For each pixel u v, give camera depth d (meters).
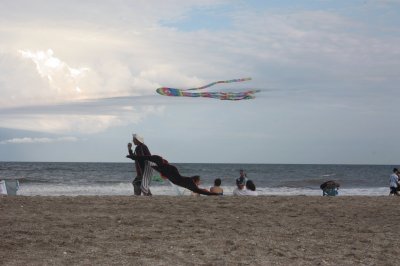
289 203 13.05
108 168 93.56
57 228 9.40
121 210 11.38
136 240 8.66
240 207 12.16
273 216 11.24
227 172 87.88
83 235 8.89
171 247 8.22
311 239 9.16
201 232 9.39
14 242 8.26
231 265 7.30
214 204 12.45
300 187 48.94
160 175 15.12
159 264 7.24
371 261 7.79
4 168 83.38
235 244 8.52
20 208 11.38
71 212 11.02
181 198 13.51
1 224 9.61
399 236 9.62
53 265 7.04
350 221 11.00
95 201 12.54
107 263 7.21
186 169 103.62
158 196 14.05
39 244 8.20
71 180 54.38
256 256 7.84
